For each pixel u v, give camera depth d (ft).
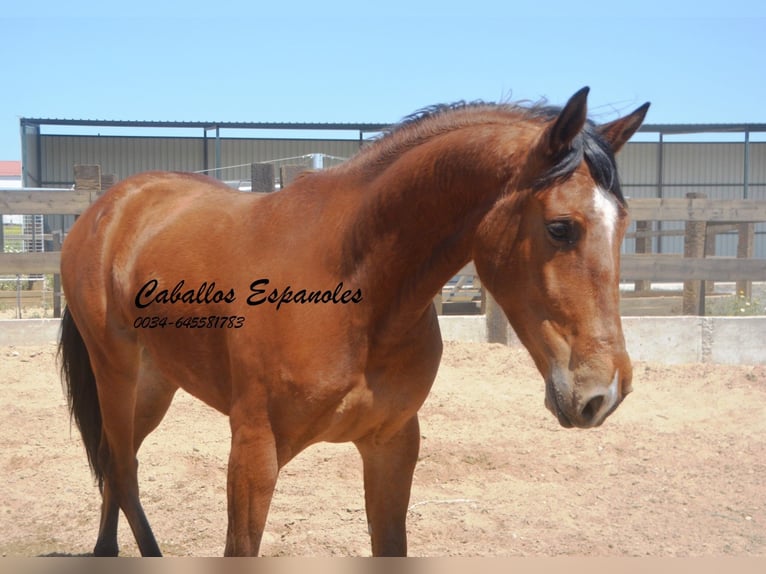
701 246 27.09
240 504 8.61
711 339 25.41
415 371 8.87
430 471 16.11
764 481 15.56
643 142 84.33
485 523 13.58
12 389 21.07
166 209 11.35
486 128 8.32
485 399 20.63
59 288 27.35
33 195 25.61
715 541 12.73
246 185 33.19
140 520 11.64
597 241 7.12
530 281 7.53
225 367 9.53
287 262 8.87
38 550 12.73
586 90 7.03
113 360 11.54
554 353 7.27
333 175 9.35
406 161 8.52
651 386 22.02
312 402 8.38
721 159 85.25
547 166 7.43
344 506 14.44
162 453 16.79
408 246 8.45
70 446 17.38
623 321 25.14
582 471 16.26
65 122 72.23
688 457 16.97
